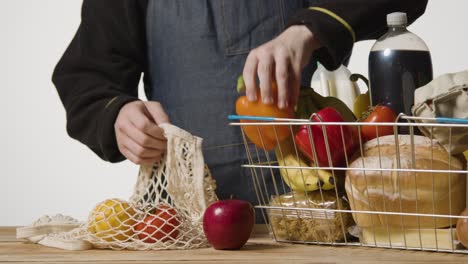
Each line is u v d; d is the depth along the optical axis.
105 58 1.63
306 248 1.12
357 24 1.31
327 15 1.29
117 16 1.64
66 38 2.86
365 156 1.09
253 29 1.60
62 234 1.23
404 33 1.21
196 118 1.62
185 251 1.13
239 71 1.60
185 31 1.61
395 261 0.98
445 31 2.68
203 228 1.15
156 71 1.66
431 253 1.05
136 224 1.17
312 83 1.46
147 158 1.27
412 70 1.19
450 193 1.04
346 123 1.07
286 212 1.17
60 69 1.64
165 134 1.23
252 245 1.17
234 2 1.60
